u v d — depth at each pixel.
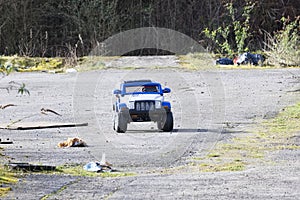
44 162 22.52
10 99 42.53
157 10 76.31
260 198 16.70
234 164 21.75
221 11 74.12
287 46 63.84
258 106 37.38
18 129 30.78
